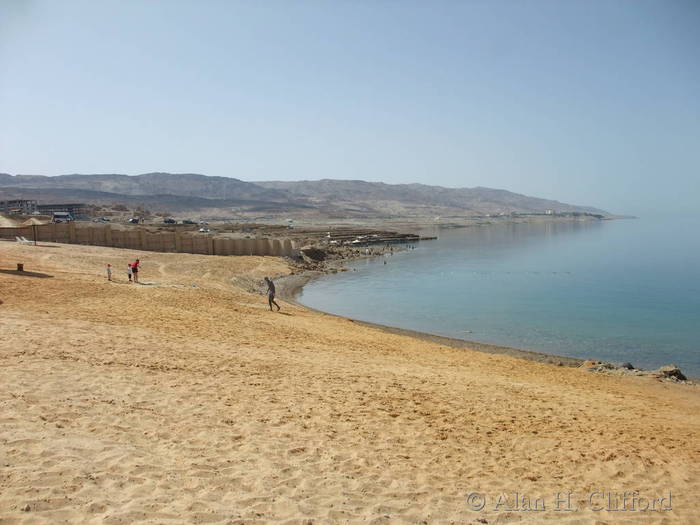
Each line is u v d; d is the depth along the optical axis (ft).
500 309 133.69
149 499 20.97
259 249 236.22
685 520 25.40
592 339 102.58
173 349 50.78
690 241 440.45
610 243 415.44
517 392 50.55
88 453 24.53
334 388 43.80
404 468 28.66
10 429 25.81
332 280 191.62
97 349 46.42
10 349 42.34
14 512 18.43
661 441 38.50
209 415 33.32
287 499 22.94
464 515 23.61
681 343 100.07
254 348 57.62
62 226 206.59
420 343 82.64
